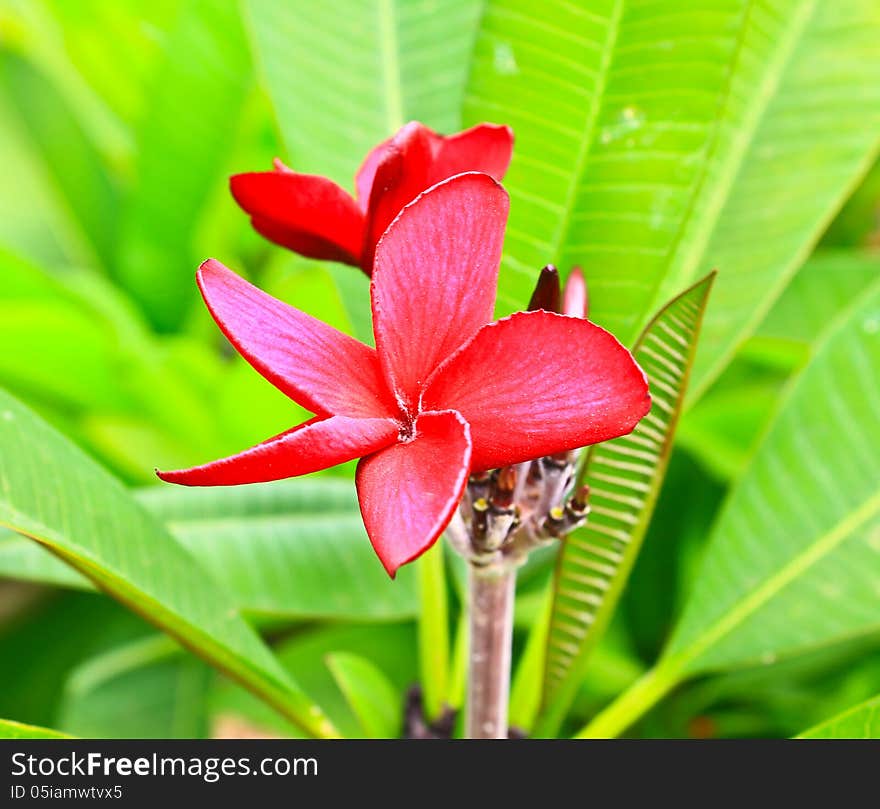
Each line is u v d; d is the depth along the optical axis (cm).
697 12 63
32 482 61
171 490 75
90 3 103
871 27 70
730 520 68
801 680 93
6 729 60
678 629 67
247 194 57
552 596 64
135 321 93
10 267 86
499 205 53
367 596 71
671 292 67
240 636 64
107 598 97
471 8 70
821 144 69
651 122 63
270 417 84
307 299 78
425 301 53
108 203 114
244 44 94
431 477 52
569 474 58
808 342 84
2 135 111
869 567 67
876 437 68
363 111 69
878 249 105
